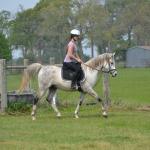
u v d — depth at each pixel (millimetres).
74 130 18031
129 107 25328
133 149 14391
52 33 119188
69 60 21609
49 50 120375
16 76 39500
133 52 121000
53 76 21797
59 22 119375
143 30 133125
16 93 24562
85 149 14461
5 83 23859
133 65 120562
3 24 121188
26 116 22719
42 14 121750
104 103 24297
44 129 18375
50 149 14508
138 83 52375
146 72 82562
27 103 24359
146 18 133625
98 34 119875
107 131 17672
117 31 127812
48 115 22969
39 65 22031
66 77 21609
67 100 26391
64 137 16516
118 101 26578
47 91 22328
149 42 134500
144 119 20875
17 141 15852
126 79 60594
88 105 25469
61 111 24578
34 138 16406
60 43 120250
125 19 132750
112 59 22062
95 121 20469
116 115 22562
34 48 120812
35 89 24922
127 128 18375
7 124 19812
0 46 81938
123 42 128000
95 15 119500
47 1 127312
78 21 118625
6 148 14672
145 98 34219
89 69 21859
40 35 119938
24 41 120438
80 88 21719
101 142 15461
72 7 120500
